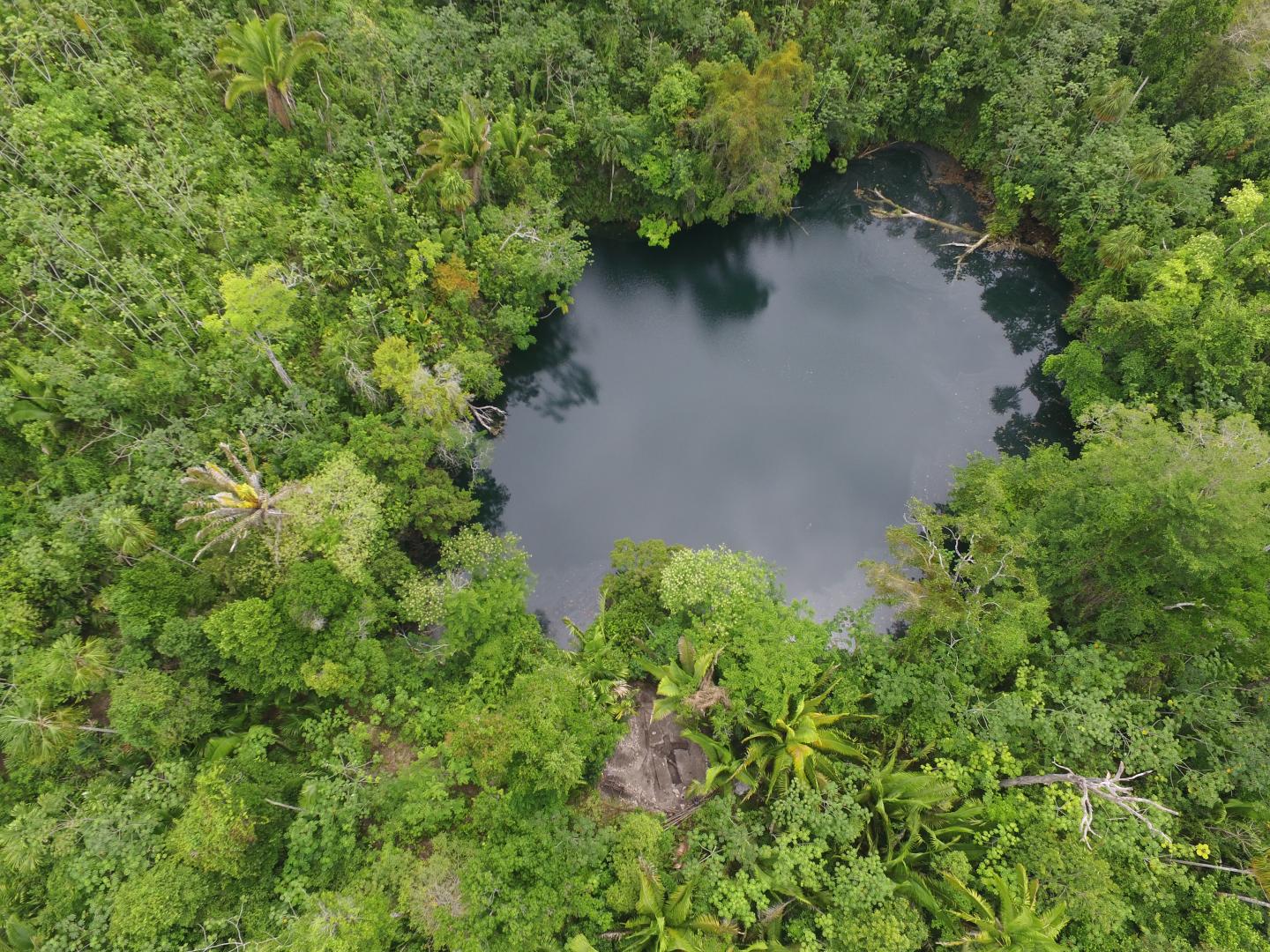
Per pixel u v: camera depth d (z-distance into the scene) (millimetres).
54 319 30156
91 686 23734
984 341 44531
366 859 22516
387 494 30938
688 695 26047
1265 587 24812
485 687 27391
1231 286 34594
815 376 43531
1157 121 43688
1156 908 22031
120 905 19375
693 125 41750
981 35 46375
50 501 27156
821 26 47656
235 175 35469
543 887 21344
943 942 20172
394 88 41562
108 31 35938
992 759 24234
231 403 30984
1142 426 28156
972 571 26922
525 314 41250
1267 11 38375
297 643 25328
